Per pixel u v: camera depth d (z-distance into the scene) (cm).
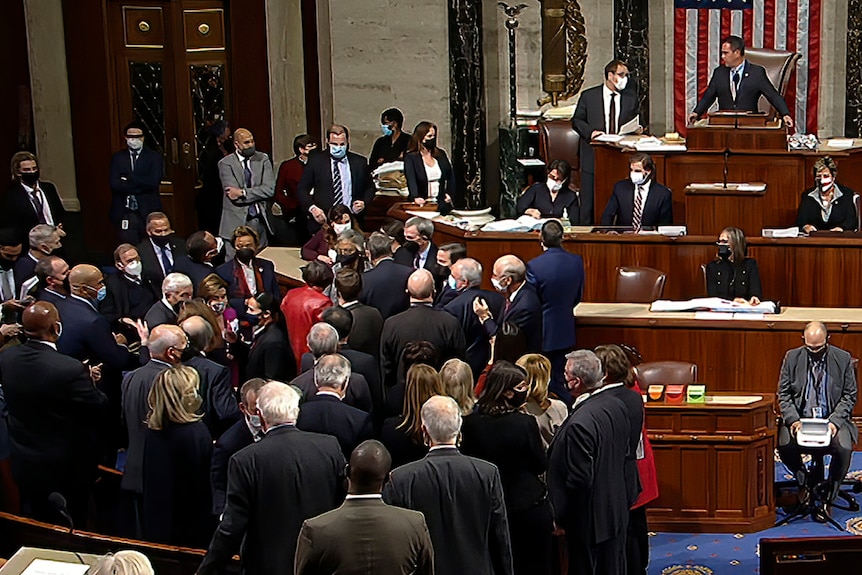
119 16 1289
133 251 818
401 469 507
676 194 1022
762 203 965
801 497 758
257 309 731
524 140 1323
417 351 627
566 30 1322
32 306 636
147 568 396
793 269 902
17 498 668
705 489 740
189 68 1304
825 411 763
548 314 820
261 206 1076
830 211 958
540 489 564
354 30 1285
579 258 827
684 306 865
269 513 503
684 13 1364
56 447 636
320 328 628
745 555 708
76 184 1315
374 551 448
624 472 597
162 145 1316
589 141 1085
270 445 507
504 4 1273
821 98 1377
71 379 630
